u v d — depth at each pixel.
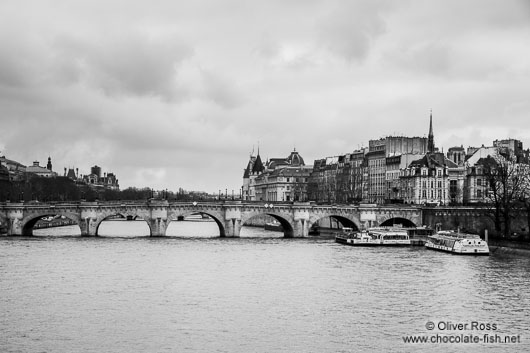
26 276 172.50
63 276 172.88
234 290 156.00
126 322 126.69
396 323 126.38
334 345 113.25
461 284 163.25
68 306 138.62
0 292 152.25
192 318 129.75
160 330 121.50
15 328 122.38
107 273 178.38
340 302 143.12
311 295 150.25
